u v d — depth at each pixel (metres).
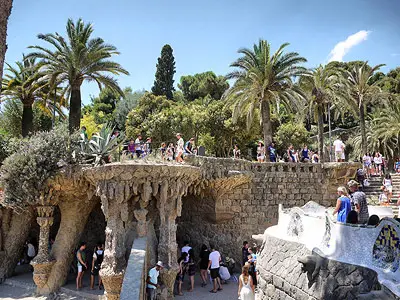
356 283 6.79
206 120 43.03
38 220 17.27
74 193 17.92
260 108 23.78
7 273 20.38
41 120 39.12
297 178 21.77
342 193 9.09
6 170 16.89
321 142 25.05
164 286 15.43
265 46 23.03
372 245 6.75
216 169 19.45
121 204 15.71
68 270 18.81
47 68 24.12
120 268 15.29
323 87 25.30
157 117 44.31
